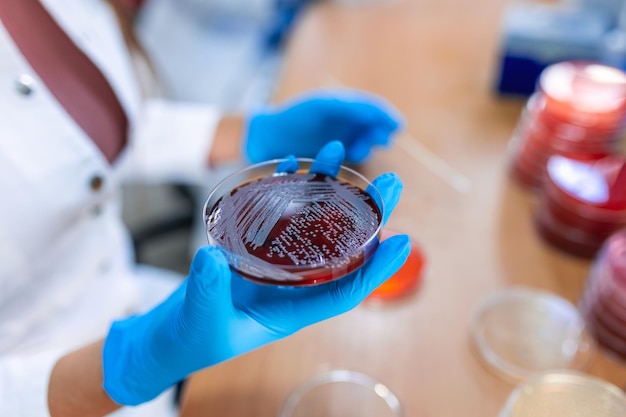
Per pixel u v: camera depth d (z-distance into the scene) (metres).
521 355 0.62
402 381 0.60
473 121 0.91
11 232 0.63
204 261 0.47
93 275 0.75
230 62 1.62
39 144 0.65
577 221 0.69
